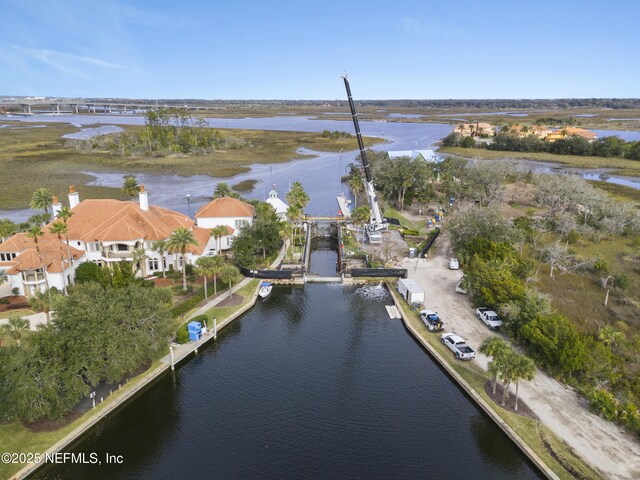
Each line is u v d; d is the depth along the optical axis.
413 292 73.19
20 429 43.84
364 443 45.09
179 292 75.31
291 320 71.56
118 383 51.84
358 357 60.81
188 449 44.12
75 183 168.88
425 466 42.31
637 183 175.38
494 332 64.31
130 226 78.50
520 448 42.78
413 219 128.50
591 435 43.97
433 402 51.38
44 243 74.19
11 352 43.66
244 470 41.56
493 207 107.31
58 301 50.75
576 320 66.31
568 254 89.81
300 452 43.81
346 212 135.62
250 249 88.44
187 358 59.66
